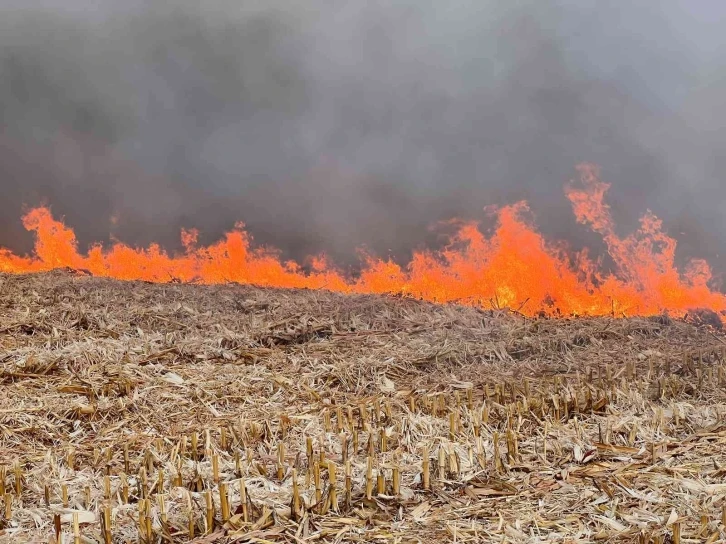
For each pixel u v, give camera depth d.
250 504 4.20
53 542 3.76
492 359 7.93
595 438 5.20
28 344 7.98
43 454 5.29
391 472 4.74
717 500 4.06
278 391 6.77
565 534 3.84
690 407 5.76
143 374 7.03
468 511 4.19
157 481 4.49
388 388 6.93
